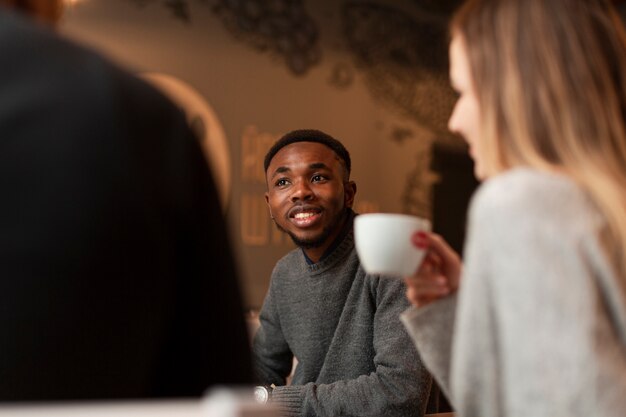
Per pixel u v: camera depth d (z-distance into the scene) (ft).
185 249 2.63
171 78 13.21
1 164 2.31
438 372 3.67
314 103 14.29
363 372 6.01
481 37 3.25
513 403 2.76
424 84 15.29
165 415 1.56
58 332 2.31
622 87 3.15
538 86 3.08
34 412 1.57
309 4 14.35
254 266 13.57
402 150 15.02
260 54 13.91
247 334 2.84
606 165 2.96
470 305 2.90
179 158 2.59
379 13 14.94
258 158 13.75
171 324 2.64
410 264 3.39
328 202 6.28
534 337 2.67
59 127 2.36
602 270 2.73
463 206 15.52
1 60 2.40
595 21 3.16
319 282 6.33
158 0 13.23
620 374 2.66
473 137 3.40
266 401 5.91
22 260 2.28
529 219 2.73
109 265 2.36
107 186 2.37
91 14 12.75
